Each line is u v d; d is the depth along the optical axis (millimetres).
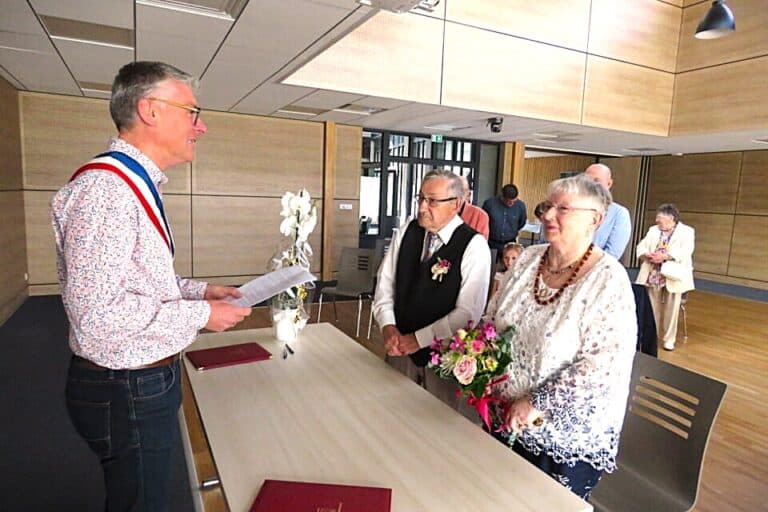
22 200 5434
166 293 1017
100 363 946
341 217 7426
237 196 6695
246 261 6859
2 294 4629
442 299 1900
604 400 1302
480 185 8727
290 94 5086
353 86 4809
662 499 1521
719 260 9391
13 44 3615
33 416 2871
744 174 8977
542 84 5793
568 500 1001
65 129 5664
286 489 977
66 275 924
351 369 1645
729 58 6141
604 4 6027
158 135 1039
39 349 3980
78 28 3266
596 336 1295
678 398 1587
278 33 3238
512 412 1319
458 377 1338
